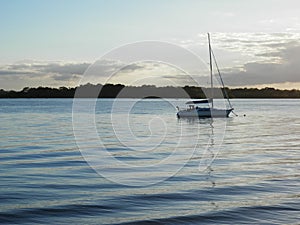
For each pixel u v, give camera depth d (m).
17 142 36.47
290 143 37.50
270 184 18.72
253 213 14.14
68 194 16.77
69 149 31.25
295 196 16.42
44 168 22.92
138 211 14.48
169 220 13.52
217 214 14.06
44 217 13.82
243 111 109.94
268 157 27.97
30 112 93.88
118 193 16.98
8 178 20.00
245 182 19.14
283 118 78.94
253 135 45.31
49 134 43.53
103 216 13.93
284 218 13.61
